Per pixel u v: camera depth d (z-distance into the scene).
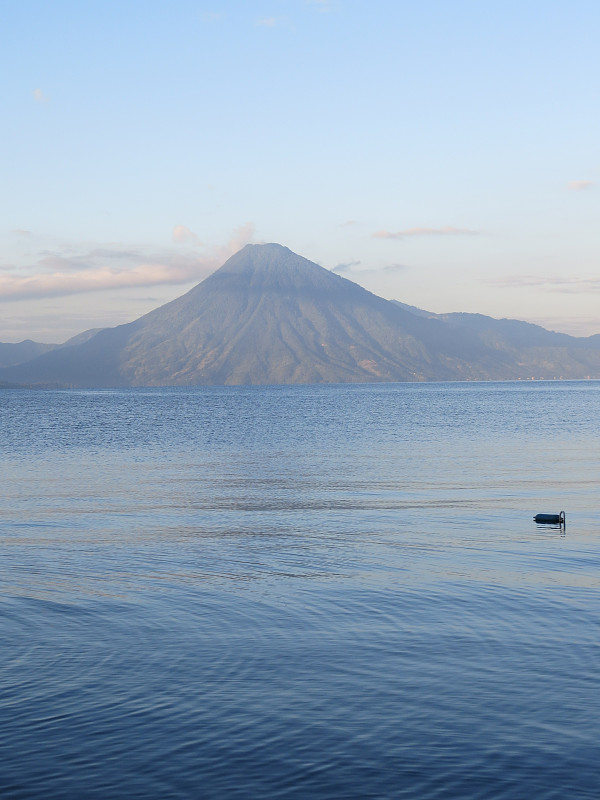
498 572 23.95
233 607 20.38
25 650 17.19
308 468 54.09
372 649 17.17
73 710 14.18
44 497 41.16
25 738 13.18
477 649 17.09
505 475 49.28
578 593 21.47
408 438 81.44
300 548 27.73
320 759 12.51
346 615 19.66
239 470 53.34
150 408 185.12
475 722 13.64
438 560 25.67
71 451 70.12
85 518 34.47
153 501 39.50
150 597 21.39
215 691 14.98
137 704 14.43
